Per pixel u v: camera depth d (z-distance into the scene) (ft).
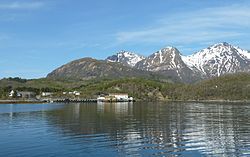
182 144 244.01
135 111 604.90
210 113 543.80
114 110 640.17
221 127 339.36
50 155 210.79
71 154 213.05
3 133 297.74
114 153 215.72
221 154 212.64
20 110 647.15
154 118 448.24
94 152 218.18
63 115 507.30
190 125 358.84
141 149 227.20
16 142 250.98
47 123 380.17
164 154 213.46
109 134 291.38
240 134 290.35
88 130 316.81
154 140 261.24
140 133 297.94
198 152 218.79
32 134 290.56
